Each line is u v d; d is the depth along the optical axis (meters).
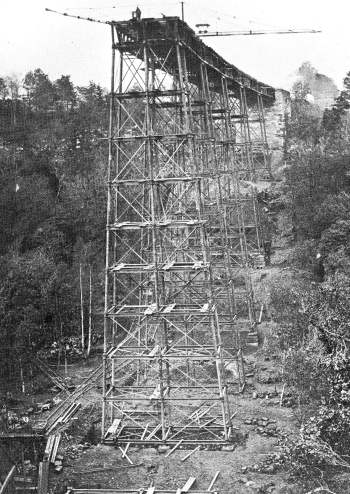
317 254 68.62
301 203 78.75
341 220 67.75
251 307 62.75
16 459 37.94
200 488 34.62
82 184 83.69
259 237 79.31
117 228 41.44
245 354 58.72
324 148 92.25
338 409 33.91
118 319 66.31
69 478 36.00
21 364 52.91
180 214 47.94
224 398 40.78
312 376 38.91
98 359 60.22
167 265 41.66
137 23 41.25
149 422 43.75
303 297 45.41
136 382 50.56
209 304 41.06
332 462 32.06
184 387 41.97
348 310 39.66
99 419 45.22
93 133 97.75
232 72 67.44
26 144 91.56
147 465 37.50
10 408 47.62
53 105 106.44
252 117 104.62
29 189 79.44
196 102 51.19
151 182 41.06
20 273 60.19
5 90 106.50
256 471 36.12
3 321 53.88
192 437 41.06
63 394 51.12
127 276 68.31
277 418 43.97
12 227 75.56
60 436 40.66
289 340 47.75
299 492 32.44
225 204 61.62
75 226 76.94
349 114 105.44
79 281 67.88
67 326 63.22
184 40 43.84
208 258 42.16
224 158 70.44
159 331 43.75
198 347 41.84
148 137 41.22
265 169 90.19
